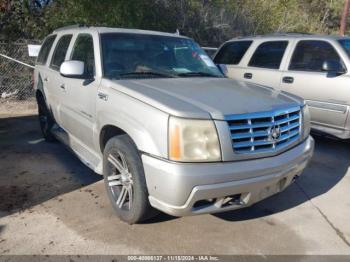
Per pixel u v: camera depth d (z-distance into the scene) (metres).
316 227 3.71
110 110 3.60
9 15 10.41
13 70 9.88
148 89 3.49
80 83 4.29
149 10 12.06
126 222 3.59
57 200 4.07
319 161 5.73
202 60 4.85
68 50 4.95
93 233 3.42
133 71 4.09
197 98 3.28
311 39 6.59
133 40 4.43
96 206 3.94
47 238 3.31
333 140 6.95
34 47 9.27
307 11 20.45
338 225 3.77
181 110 2.96
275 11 16.70
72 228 3.49
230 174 2.97
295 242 3.43
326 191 4.61
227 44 8.39
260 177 3.12
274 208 4.09
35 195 4.18
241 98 3.43
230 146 2.99
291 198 4.37
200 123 2.93
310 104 6.33
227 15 15.45
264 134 3.19
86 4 9.81
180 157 2.91
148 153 3.07
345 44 6.25
